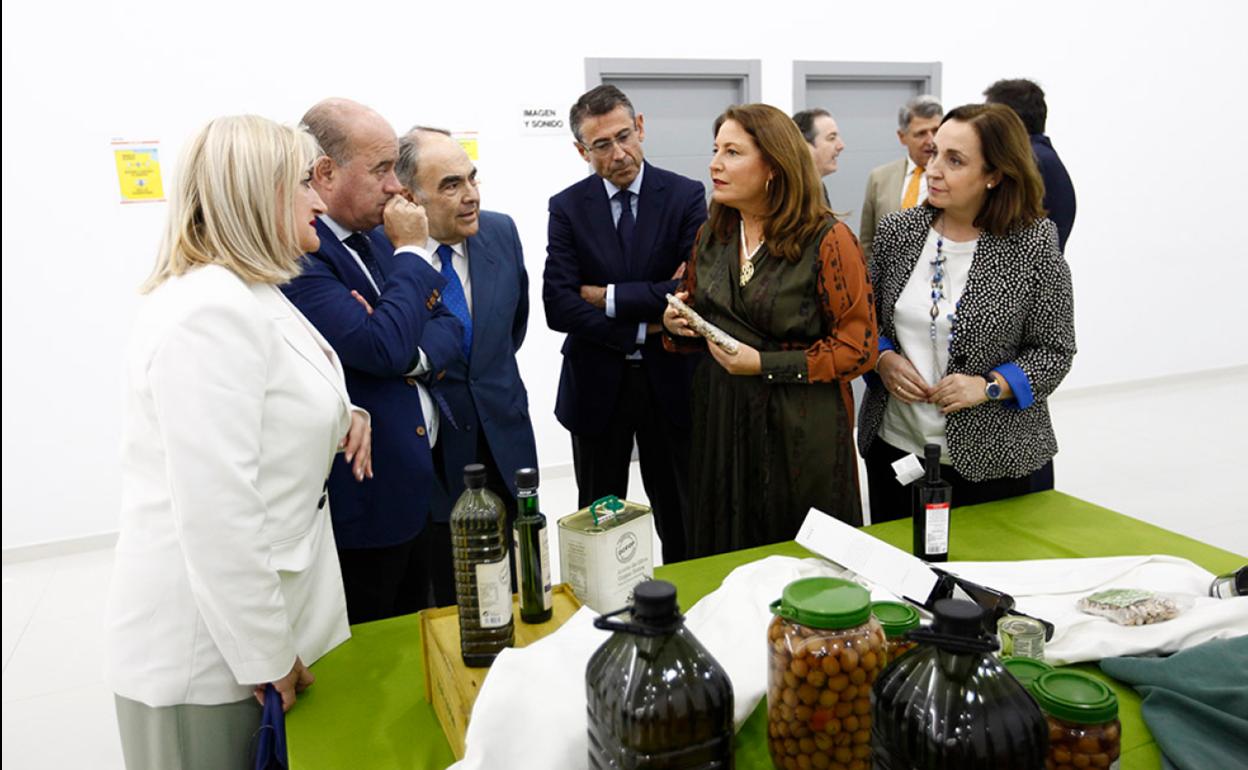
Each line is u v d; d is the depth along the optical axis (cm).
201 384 114
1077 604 133
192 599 122
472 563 111
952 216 199
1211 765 97
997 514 182
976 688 76
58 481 404
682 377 260
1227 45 578
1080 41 546
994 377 191
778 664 96
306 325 145
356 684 131
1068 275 196
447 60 432
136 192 397
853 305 186
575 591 135
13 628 331
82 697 280
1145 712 107
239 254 125
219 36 397
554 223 258
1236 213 606
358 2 414
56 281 392
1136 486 420
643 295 246
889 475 220
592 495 274
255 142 126
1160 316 603
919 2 511
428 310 182
